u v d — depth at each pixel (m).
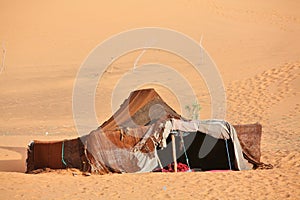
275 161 28.97
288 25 85.62
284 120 39.59
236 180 25.23
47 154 27.83
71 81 61.12
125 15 94.56
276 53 64.50
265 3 99.06
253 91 48.88
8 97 56.41
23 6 104.81
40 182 25.42
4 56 75.75
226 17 91.56
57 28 90.56
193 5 98.38
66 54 75.94
